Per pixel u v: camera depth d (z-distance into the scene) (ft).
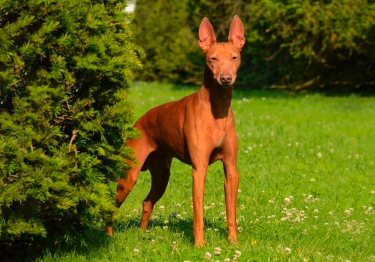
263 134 68.44
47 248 27.66
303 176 48.06
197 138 29.22
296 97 115.55
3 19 24.38
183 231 32.60
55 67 24.41
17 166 23.49
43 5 24.00
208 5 127.34
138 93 116.26
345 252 30.42
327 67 118.21
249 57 133.28
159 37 142.10
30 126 23.94
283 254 28.27
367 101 107.45
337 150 61.11
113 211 26.35
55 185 24.03
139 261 27.17
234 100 109.09
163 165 33.96
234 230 30.25
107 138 26.84
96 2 26.40
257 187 44.70
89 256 27.96
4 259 27.30
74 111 25.40
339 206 40.27
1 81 23.25
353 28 101.81
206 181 46.65
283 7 106.32
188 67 139.95
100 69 25.09
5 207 24.38
